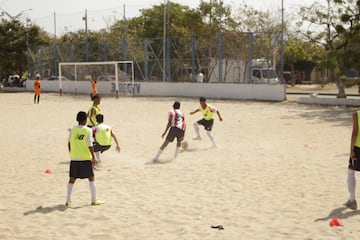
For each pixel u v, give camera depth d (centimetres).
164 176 962
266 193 816
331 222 644
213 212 712
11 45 4819
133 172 1004
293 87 5006
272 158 1133
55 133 1625
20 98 3469
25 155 1228
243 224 655
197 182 905
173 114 1129
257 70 3241
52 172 1020
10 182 934
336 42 2838
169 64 3416
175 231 630
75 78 4047
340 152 1197
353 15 2395
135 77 3625
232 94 3127
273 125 1783
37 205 770
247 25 3962
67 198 764
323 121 1898
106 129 1062
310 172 972
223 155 1184
